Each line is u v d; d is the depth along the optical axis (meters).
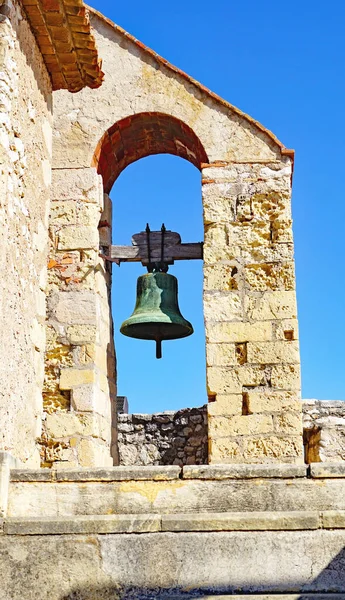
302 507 5.04
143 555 4.72
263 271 9.96
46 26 6.51
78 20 6.45
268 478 5.12
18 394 5.82
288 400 9.41
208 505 5.09
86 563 4.72
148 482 5.17
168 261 10.29
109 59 10.73
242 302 9.84
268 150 10.43
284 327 9.70
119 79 10.65
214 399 9.55
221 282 9.92
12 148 5.88
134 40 10.73
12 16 5.99
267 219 10.17
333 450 12.41
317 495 5.06
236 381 9.52
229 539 4.73
